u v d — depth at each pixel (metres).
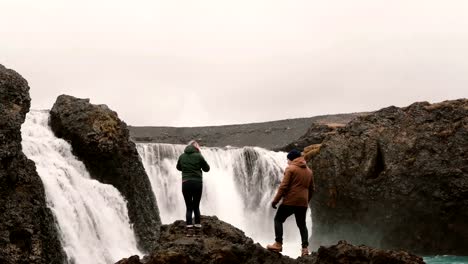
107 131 31.67
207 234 16.53
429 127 34.78
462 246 33.06
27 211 22.53
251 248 14.62
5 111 23.77
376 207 35.91
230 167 44.56
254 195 44.72
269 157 46.38
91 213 27.53
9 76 25.19
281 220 13.95
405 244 34.91
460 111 34.38
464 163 33.12
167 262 14.40
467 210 32.81
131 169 32.91
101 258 26.83
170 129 90.88
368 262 13.38
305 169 13.78
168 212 39.62
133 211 32.12
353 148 37.28
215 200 42.69
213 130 90.06
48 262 23.30
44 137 31.42
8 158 22.66
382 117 37.22
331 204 38.28
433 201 33.78
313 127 54.12
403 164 34.91
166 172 40.47
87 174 30.95
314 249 39.47
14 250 21.42
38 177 24.16
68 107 32.66
